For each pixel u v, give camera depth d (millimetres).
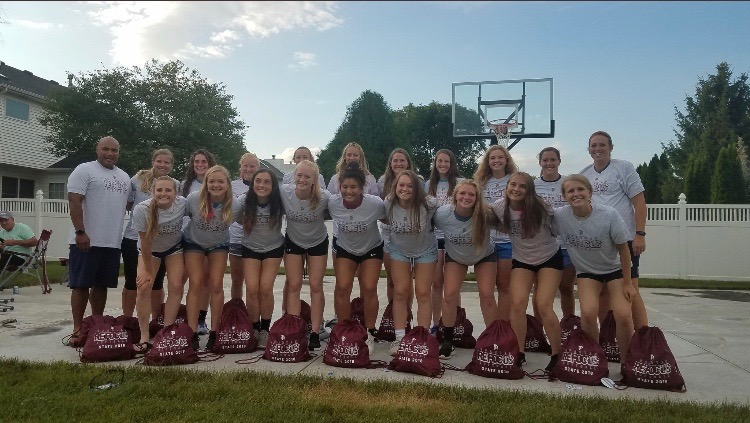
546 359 5289
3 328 6398
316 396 3838
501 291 5465
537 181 5906
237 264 6199
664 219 15758
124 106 22609
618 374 4750
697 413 3572
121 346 4871
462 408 3619
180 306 5969
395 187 5004
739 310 9117
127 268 5957
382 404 3684
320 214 5309
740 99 34656
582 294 4711
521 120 19344
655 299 10836
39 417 3367
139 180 6133
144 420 3348
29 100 24625
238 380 4188
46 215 18500
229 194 5117
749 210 15156
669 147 36969
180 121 23250
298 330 4996
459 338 5840
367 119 35750
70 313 7539
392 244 5285
